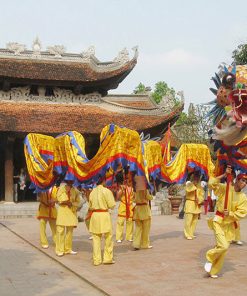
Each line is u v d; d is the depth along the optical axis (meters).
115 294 8.64
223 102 9.61
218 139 9.76
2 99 32.44
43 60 33.88
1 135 30.23
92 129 30.28
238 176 10.36
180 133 34.38
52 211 14.38
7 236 17.67
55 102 33.16
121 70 32.75
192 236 16.31
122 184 16.03
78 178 12.56
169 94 32.84
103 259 11.75
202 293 8.71
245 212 10.29
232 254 13.04
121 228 15.83
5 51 33.47
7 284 9.74
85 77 32.34
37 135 15.12
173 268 11.11
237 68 9.61
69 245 13.22
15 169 34.25
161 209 28.08
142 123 31.25
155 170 13.93
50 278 10.33
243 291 8.86
